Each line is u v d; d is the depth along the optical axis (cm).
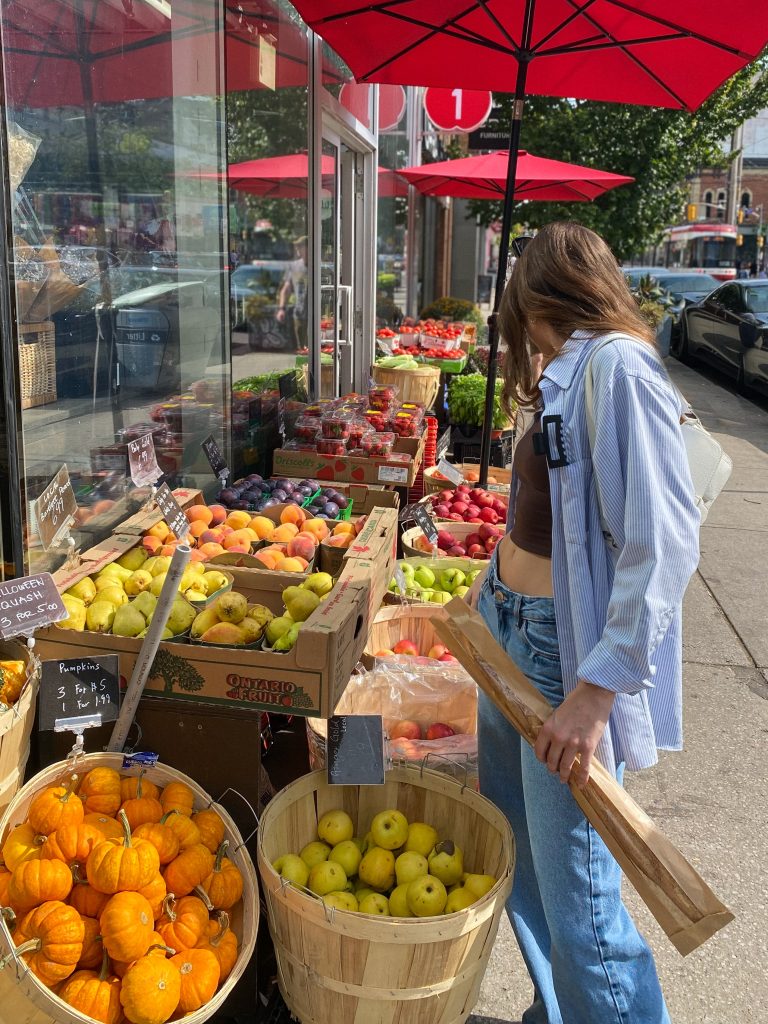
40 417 275
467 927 191
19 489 240
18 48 253
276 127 568
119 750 220
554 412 179
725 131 1396
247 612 236
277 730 318
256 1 511
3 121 225
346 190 872
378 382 714
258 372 579
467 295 2428
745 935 278
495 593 202
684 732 401
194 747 229
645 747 186
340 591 244
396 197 1220
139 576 260
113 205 323
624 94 512
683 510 165
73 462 298
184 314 395
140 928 180
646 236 1395
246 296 554
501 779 229
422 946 189
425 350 947
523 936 229
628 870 173
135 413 348
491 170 826
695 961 268
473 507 475
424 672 289
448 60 507
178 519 288
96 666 214
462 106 1018
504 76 518
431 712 287
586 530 178
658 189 1375
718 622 532
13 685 211
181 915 193
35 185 266
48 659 227
